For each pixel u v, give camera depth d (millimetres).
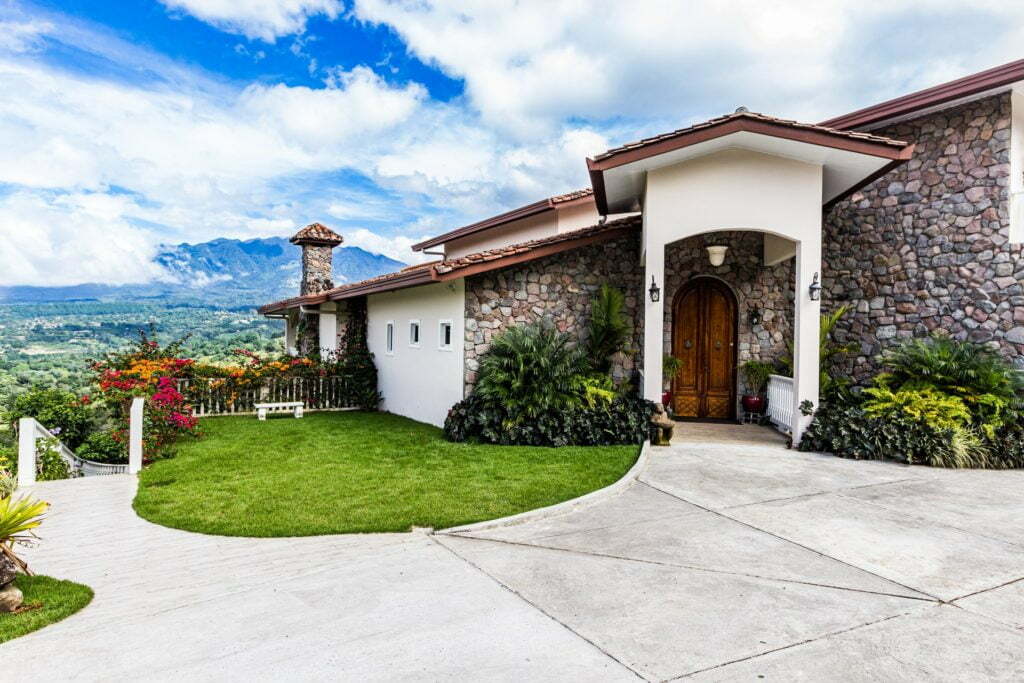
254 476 7410
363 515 5762
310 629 3463
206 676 2945
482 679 2924
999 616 3656
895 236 10562
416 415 12312
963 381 8688
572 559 4625
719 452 8766
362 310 15422
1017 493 6570
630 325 11273
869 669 3037
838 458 8367
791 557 4652
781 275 11906
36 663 3084
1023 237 9164
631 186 10070
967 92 9141
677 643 3305
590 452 8555
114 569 4539
